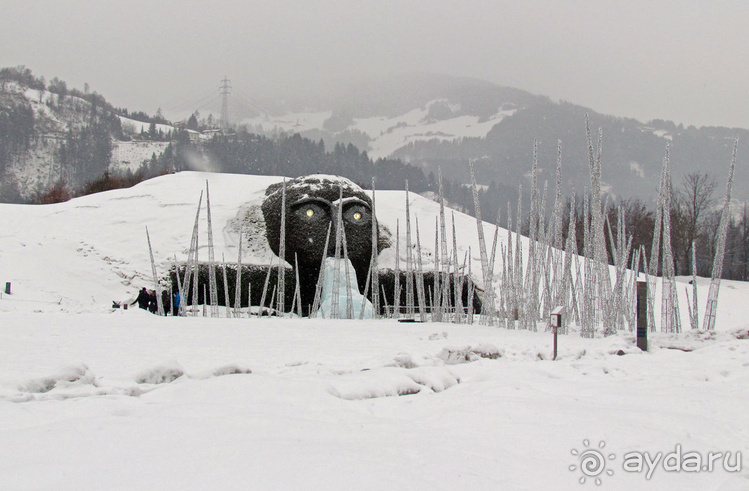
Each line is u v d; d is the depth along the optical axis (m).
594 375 7.00
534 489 3.38
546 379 6.50
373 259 18.05
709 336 11.20
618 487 3.48
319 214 20.89
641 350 9.42
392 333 12.24
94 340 9.98
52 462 3.35
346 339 10.89
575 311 15.55
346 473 3.26
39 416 4.44
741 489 3.49
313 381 5.55
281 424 4.18
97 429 3.97
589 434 4.35
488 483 3.38
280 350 9.19
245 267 21.09
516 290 16.22
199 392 5.11
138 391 5.53
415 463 3.57
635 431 4.43
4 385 5.39
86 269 20.95
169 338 10.57
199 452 3.52
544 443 4.16
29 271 19.95
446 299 17.48
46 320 13.09
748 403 5.45
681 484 3.56
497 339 11.05
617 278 14.40
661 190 13.80
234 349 9.25
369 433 4.17
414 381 6.17
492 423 4.57
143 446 3.63
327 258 20.66
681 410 5.23
